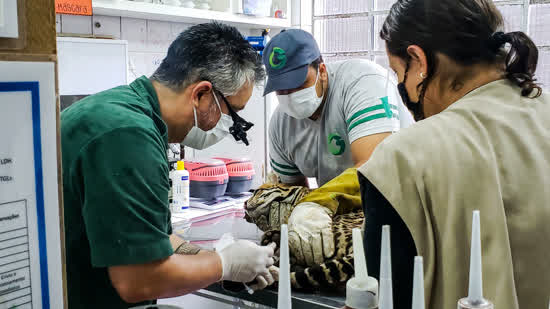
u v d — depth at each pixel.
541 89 0.87
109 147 0.98
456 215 0.76
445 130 0.81
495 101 0.84
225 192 3.03
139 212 0.98
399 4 0.93
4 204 0.41
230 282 1.25
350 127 1.85
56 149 0.44
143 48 3.18
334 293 1.20
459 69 0.87
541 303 0.76
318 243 1.22
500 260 0.73
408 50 0.90
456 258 0.76
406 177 0.78
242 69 1.25
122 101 1.11
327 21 3.90
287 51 1.80
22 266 0.42
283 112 2.06
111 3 2.58
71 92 2.48
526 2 3.03
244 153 3.46
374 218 0.80
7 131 0.40
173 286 1.04
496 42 0.85
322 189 1.37
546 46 3.01
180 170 2.69
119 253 0.96
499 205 0.75
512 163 0.78
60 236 0.45
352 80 1.89
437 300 0.78
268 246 1.25
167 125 1.24
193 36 1.21
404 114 2.05
